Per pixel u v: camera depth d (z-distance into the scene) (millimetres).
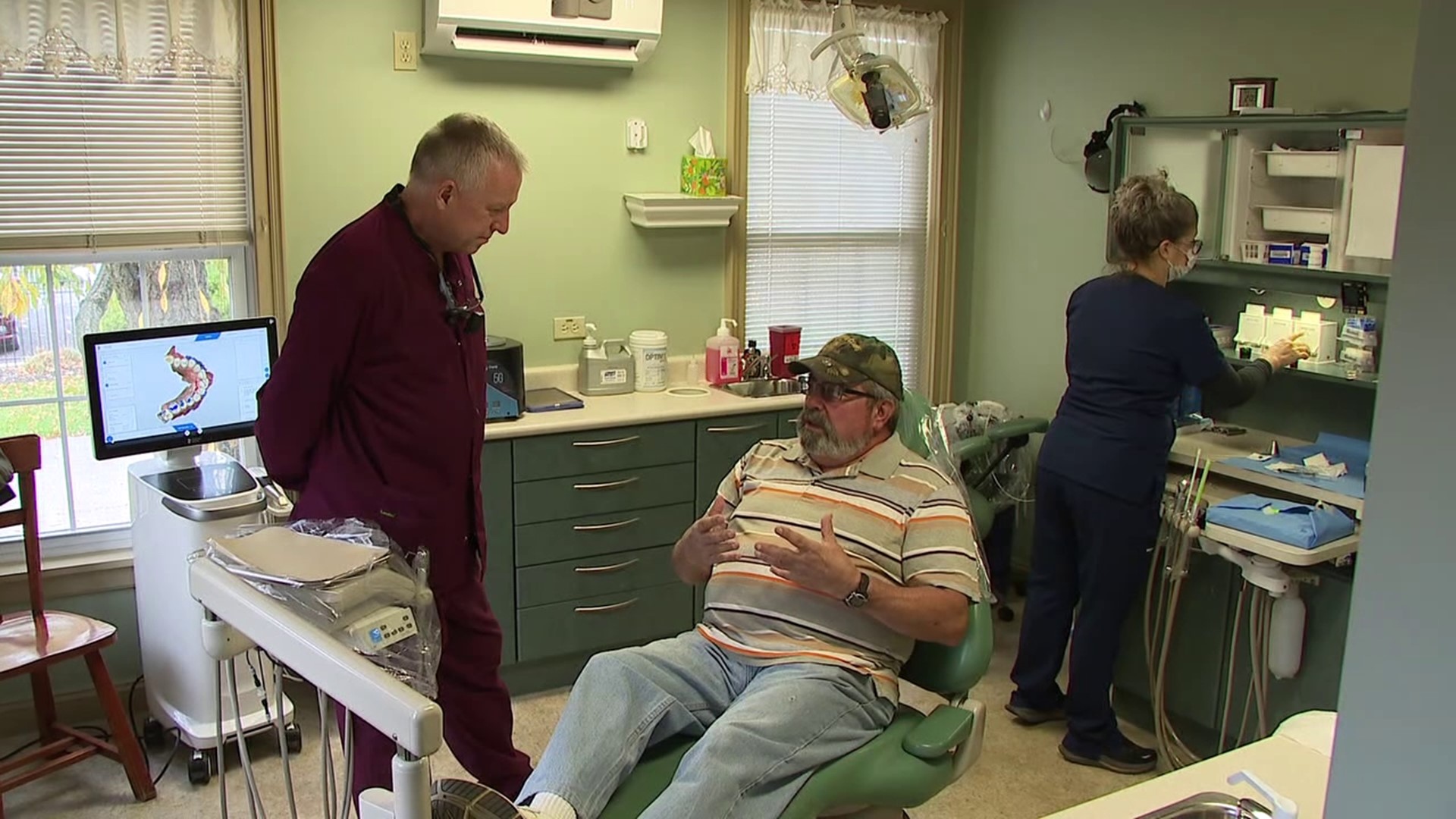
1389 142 3031
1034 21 4301
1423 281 902
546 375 3965
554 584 3615
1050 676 3432
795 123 4316
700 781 1912
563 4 3604
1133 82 3959
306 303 2229
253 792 1556
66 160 3223
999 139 4504
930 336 4691
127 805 2969
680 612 3850
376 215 2291
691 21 4023
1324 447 3395
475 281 2529
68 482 3395
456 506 2441
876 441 2436
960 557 2260
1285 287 3373
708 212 4027
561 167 3895
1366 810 1006
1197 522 3051
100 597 3393
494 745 2664
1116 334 3098
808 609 2258
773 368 4230
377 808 1227
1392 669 969
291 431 2295
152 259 3395
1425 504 925
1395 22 3211
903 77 2949
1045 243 4348
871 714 2174
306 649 1243
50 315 3297
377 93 3592
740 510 2441
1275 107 3445
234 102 3408
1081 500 3172
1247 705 3074
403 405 2316
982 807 3068
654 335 4027
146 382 3102
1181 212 3049
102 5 3154
